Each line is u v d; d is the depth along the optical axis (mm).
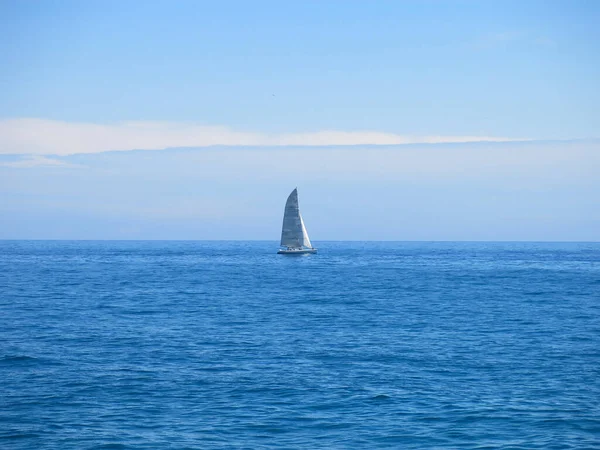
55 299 85375
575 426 30328
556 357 45375
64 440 28656
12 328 58750
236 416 31953
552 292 97062
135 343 51062
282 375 39906
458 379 38875
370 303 81812
